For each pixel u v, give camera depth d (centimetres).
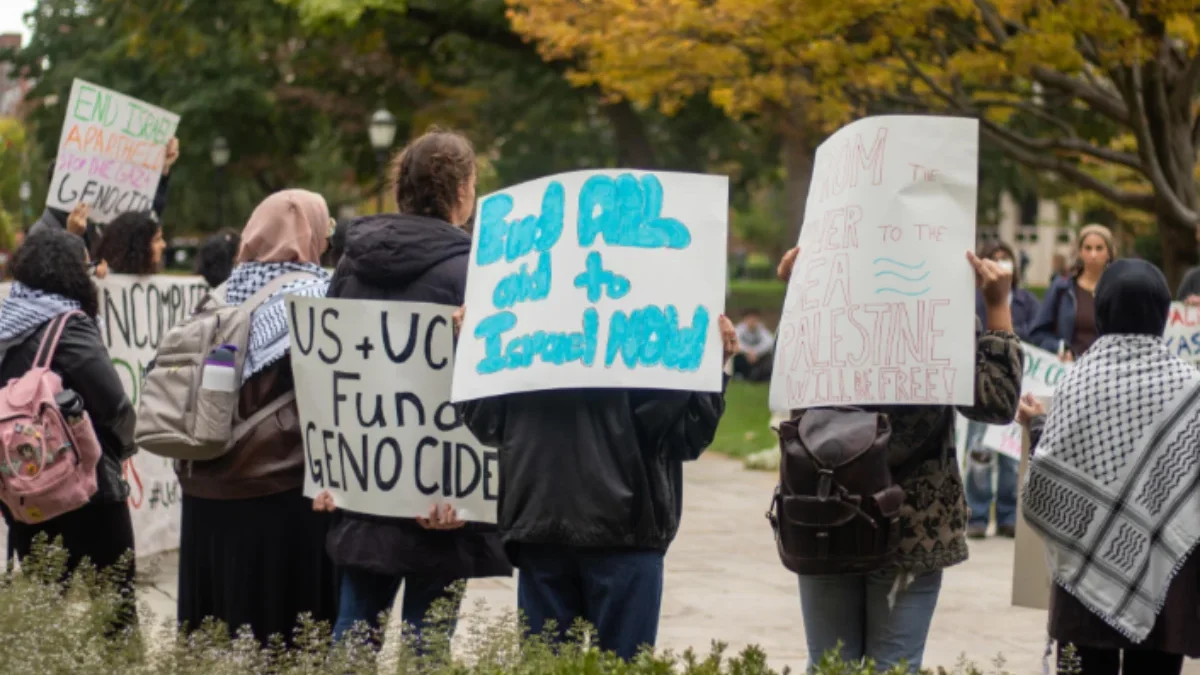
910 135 521
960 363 512
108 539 694
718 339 508
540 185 529
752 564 1151
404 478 573
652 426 507
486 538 585
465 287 574
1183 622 550
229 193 5775
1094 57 1719
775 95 1914
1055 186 3850
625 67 1855
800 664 819
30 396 656
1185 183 1781
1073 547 557
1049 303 1273
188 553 639
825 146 547
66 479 658
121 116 973
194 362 607
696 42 1812
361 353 575
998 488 1328
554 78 3516
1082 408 555
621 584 511
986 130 1888
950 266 517
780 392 545
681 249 513
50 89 4266
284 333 617
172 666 514
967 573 1131
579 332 508
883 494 498
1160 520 546
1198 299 1027
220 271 984
